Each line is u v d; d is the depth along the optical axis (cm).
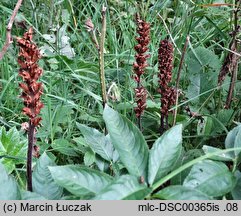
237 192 70
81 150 103
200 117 110
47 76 132
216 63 124
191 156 87
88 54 154
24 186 90
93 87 136
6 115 124
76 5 181
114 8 172
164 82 98
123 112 119
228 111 109
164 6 167
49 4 161
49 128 113
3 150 96
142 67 95
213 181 67
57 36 146
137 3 172
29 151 71
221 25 153
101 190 61
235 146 75
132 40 153
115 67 143
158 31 164
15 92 128
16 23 155
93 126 121
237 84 125
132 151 69
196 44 150
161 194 62
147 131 114
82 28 157
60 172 64
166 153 69
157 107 115
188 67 124
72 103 116
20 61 66
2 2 170
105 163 86
